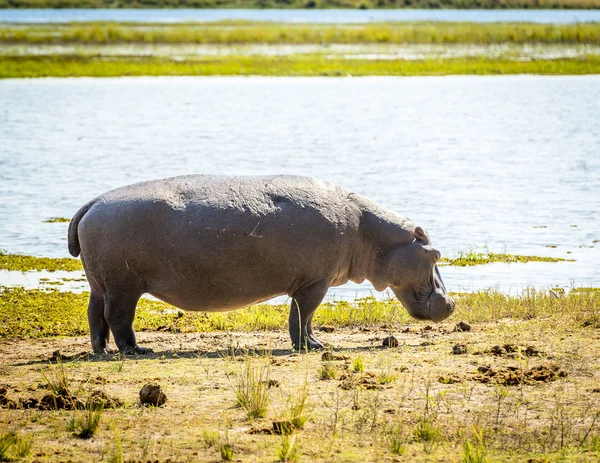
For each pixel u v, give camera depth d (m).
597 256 43.12
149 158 73.19
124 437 18.11
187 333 30.28
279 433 18.30
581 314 30.19
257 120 96.94
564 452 17.44
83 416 19.25
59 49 158.12
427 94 116.62
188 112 102.38
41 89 119.81
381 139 84.75
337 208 26.77
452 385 21.44
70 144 80.69
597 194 58.78
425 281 27.52
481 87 122.69
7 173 65.94
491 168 68.94
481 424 18.80
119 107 105.62
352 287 39.38
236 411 19.67
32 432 18.38
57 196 57.62
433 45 166.88
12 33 191.25
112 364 23.95
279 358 24.45
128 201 25.92
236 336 29.25
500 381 21.66
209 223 25.62
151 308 34.75
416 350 25.30
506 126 92.69
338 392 20.89
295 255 26.06
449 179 64.00
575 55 149.50
